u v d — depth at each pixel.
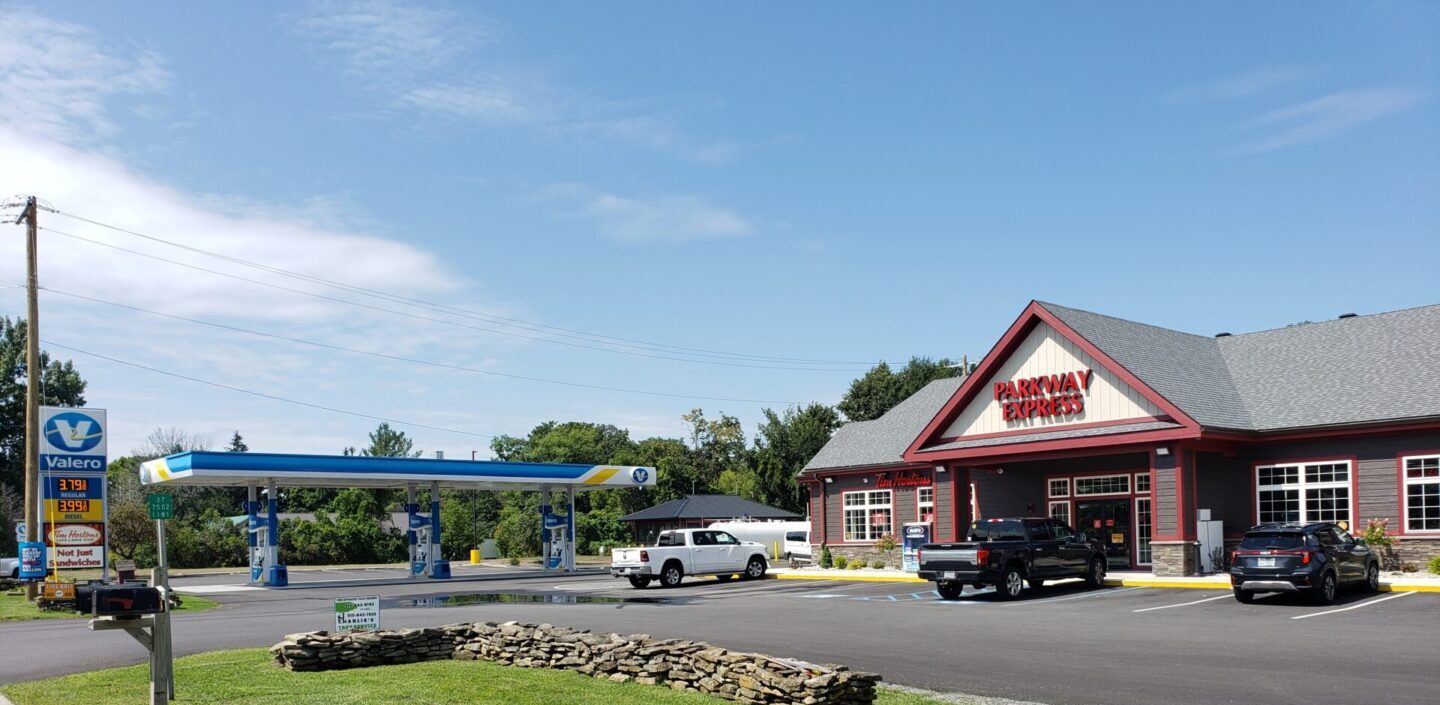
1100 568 29.28
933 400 45.09
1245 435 30.69
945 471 37.72
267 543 42.41
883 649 17.09
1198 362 34.94
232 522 65.38
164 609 12.10
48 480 32.47
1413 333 32.31
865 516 42.75
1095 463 35.12
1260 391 33.06
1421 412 27.91
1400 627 18.44
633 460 91.19
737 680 12.49
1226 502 31.84
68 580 32.84
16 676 15.37
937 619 21.84
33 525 34.62
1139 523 33.81
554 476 49.59
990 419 35.19
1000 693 13.10
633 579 36.53
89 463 33.22
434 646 16.19
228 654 16.89
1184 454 29.89
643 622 22.00
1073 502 35.53
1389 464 28.70
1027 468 36.69
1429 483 27.95
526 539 71.81
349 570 56.78
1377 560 25.12
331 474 42.28
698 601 28.42
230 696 12.66
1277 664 14.70
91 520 33.06
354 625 16.06
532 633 15.45
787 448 78.06
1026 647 17.05
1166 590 27.00
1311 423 29.94
